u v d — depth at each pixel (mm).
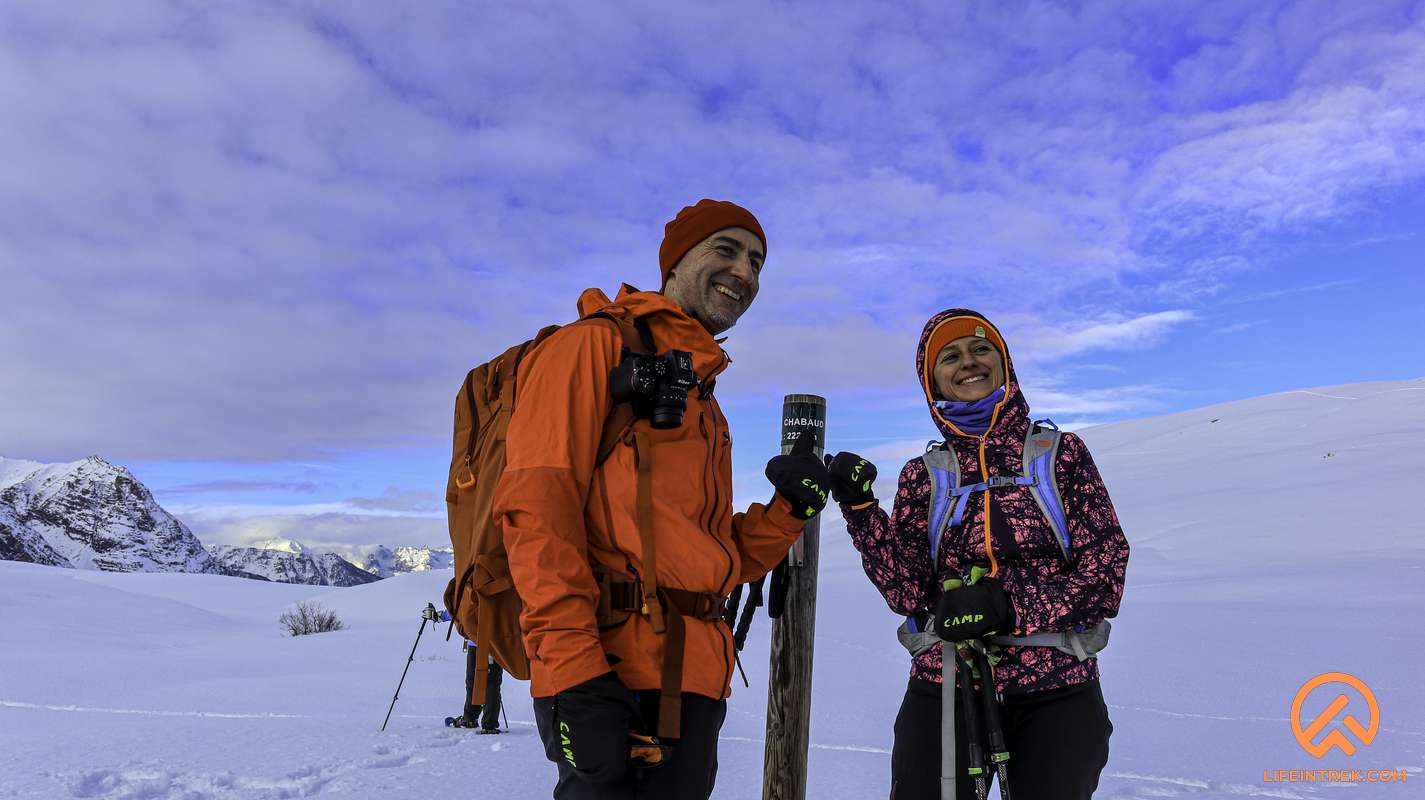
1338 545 27438
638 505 1815
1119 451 67312
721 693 1856
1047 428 2535
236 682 12539
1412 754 4914
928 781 2426
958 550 2480
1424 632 10578
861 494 2492
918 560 2613
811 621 2967
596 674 1626
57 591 43500
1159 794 4227
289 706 9398
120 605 42000
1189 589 19703
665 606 1807
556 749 1707
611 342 1902
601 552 1841
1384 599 14992
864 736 6156
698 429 1996
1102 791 4301
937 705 2457
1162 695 7383
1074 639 2281
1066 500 2418
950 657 2336
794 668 2928
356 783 4918
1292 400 72250
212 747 6117
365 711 8922
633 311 2027
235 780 4996
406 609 46688
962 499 2506
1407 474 38750
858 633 15695
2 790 4750
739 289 2240
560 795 1785
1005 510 2428
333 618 34469
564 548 1673
